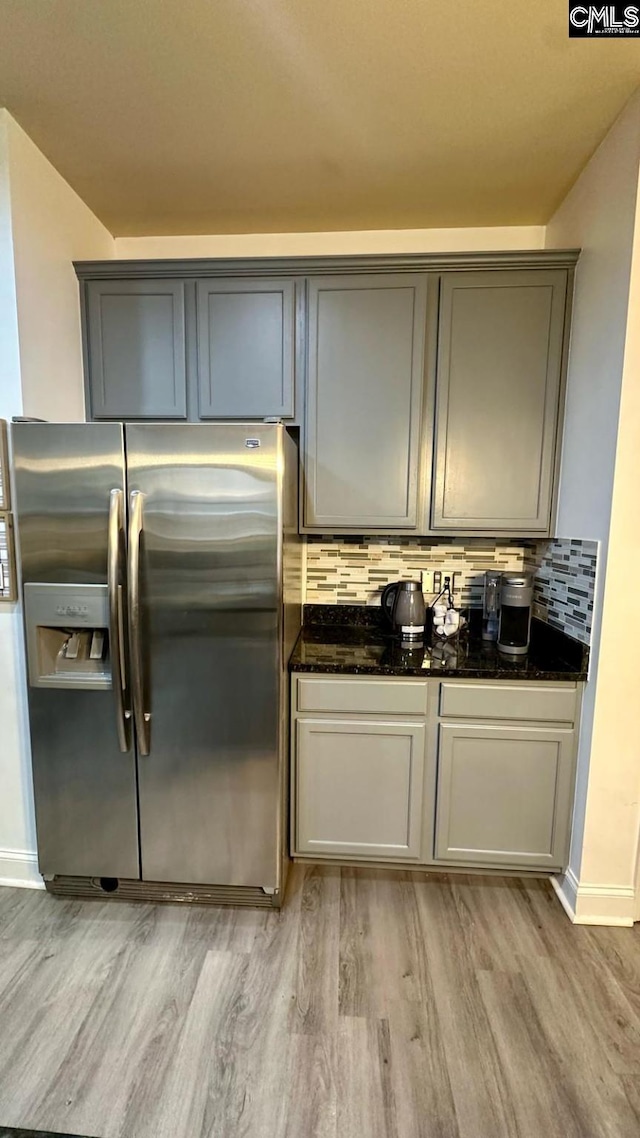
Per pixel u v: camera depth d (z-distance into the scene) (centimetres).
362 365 205
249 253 241
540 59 143
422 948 169
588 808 179
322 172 194
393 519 212
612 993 155
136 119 168
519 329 200
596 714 176
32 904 191
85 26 135
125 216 225
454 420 206
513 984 157
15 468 170
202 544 169
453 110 162
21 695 193
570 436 197
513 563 246
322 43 139
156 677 177
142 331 211
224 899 189
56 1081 130
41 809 189
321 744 196
